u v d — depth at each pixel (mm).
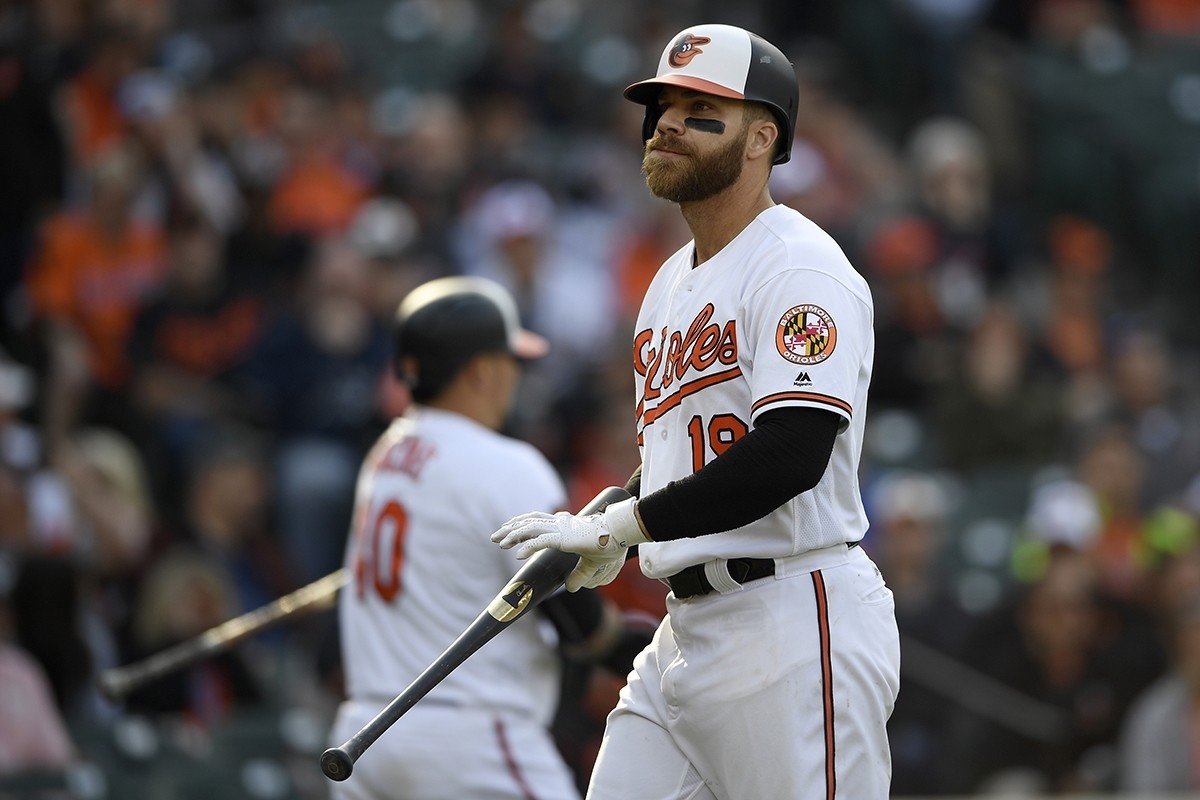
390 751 16469
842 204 45375
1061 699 28250
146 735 23609
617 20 55406
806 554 12961
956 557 34531
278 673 27750
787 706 12742
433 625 16703
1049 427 38062
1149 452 37594
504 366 17594
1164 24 59906
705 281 13109
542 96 47406
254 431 34438
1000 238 44625
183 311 36219
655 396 13305
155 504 32500
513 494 16672
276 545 30344
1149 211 52531
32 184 37594
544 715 17016
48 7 41219
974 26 55344
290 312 35594
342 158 41875
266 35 45938
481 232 38844
